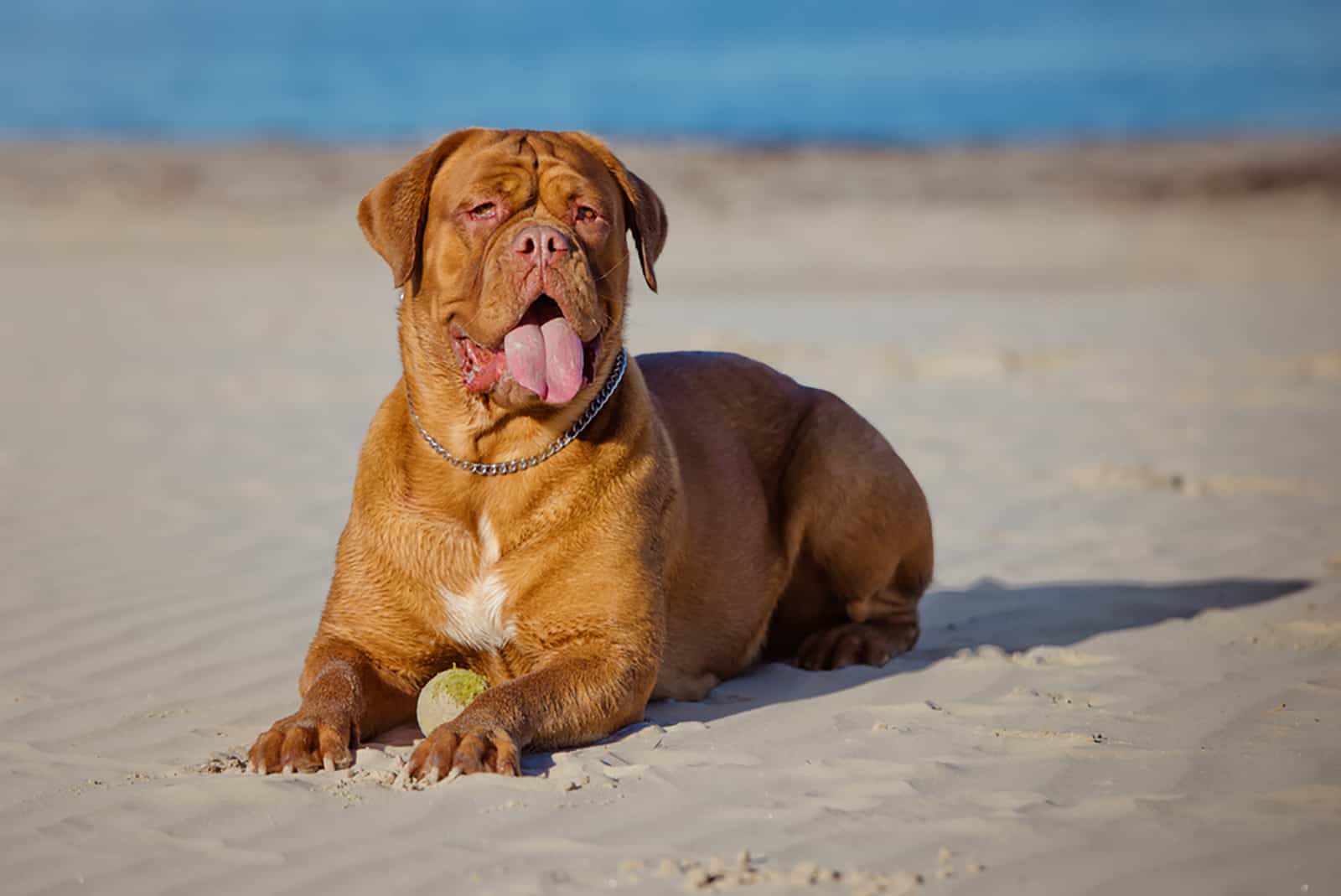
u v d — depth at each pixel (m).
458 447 6.12
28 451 13.28
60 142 58.91
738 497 7.27
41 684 6.73
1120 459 13.53
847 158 55.19
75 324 23.28
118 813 4.96
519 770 5.34
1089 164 54.97
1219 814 4.80
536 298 5.77
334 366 19.22
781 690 6.85
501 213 5.99
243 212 42.38
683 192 47.59
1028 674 6.90
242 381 17.91
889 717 6.16
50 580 8.75
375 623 6.19
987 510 11.49
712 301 27.42
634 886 4.26
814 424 7.66
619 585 6.09
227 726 6.13
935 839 4.62
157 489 11.71
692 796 5.07
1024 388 17.98
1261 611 8.18
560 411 6.09
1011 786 5.16
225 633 7.66
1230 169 53.22
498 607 6.11
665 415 7.17
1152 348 21.48
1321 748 5.58
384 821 4.85
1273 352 20.80
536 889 4.24
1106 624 8.06
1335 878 4.25
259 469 12.70
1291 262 34.81
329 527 10.46
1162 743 5.70
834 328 23.62
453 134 6.30
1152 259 35.66
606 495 6.15
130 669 6.99
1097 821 4.75
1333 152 57.88
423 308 6.19
